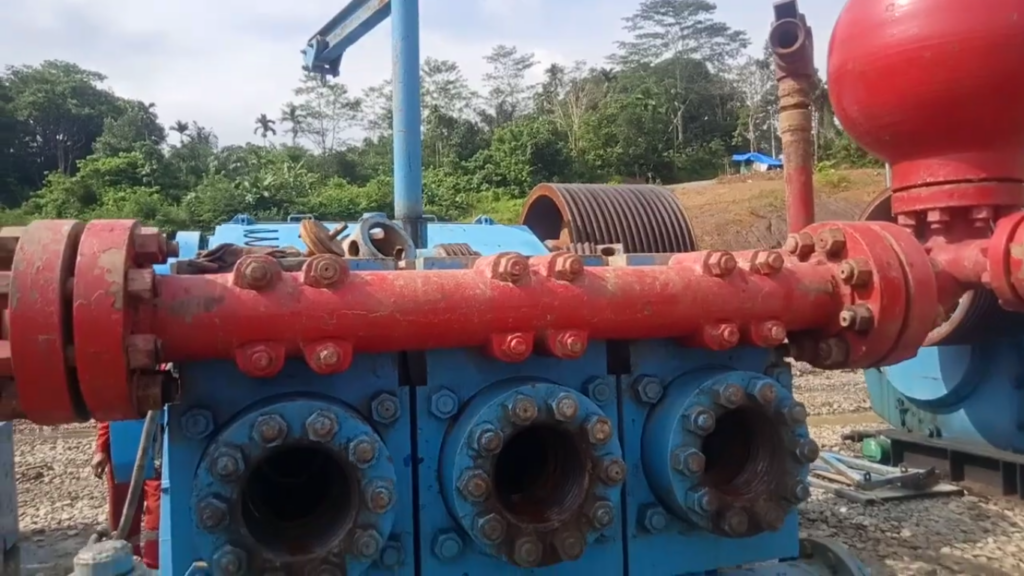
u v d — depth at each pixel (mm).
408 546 2658
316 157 54094
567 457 2740
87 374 2137
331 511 2637
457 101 63406
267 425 2311
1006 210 3547
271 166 42312
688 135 62594
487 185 41062
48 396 2176
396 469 2645
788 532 3164
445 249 3803
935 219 3615
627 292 2629
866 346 2891
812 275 2928
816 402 10367
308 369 2568
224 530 2309
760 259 2834
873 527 5527
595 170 48344
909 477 6219
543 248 5223
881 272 2842
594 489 2602
